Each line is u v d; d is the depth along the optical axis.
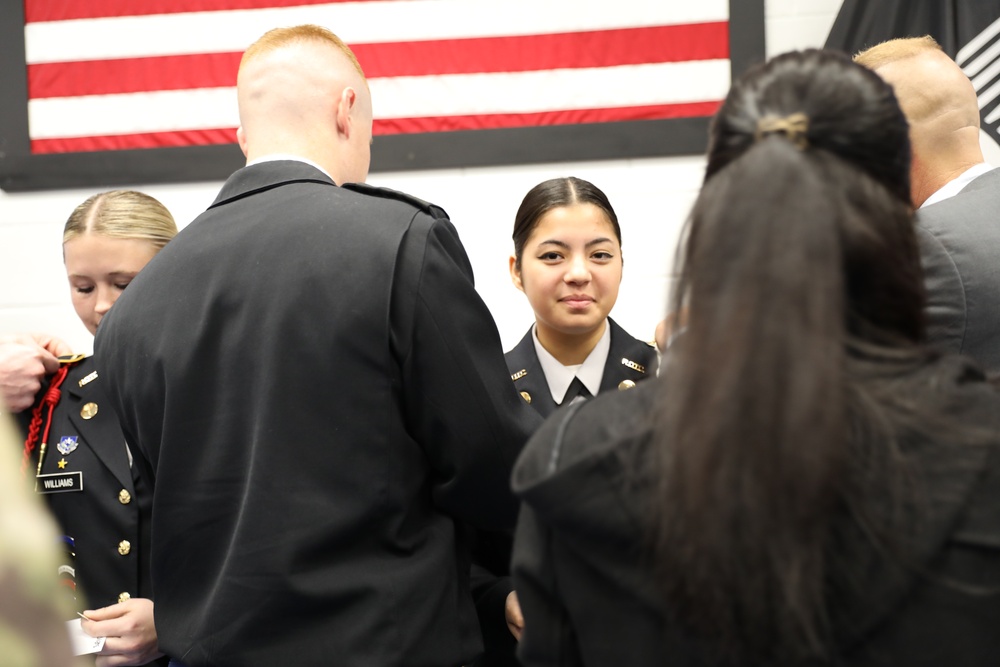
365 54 2.41
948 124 1.43
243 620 1.05
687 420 0.59
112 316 1.21
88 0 2.45
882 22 2.28
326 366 1.07
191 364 1.10
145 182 2.46
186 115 2.45
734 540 0.58
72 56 2.46
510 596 1.32
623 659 0.65
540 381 1.76
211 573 1.10
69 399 1.60
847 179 0.64
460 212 2.44
